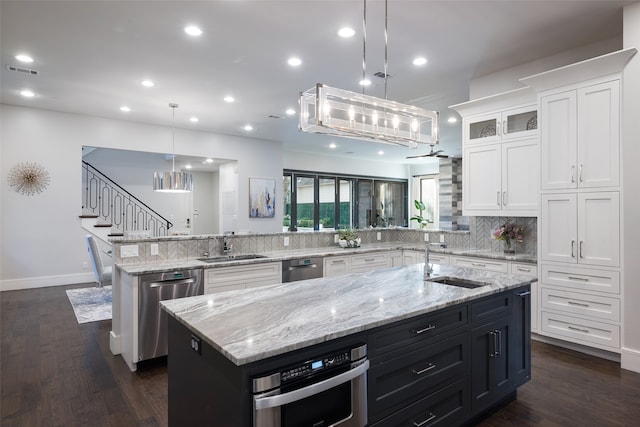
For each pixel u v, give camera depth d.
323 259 4.24
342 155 10.62
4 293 5.62
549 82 3.46
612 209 3.10
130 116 6.38
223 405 1.44
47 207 6.06
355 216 11.23
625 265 3.03
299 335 1.50
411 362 1.89
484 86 4.50
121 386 2.78
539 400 2.57
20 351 3.46
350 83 4.77
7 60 4.01
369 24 3.26
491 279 2.65
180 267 3.19
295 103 5.59
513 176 3.99
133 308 2.97
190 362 1.71
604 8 3.02
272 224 8.56
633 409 2.44
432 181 12.12
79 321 4.34
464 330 2.17
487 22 3.24
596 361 3.21
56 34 3.43
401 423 1.85
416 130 2.66
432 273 2.89
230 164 8.39
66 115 6.14
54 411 2.44
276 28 3.33
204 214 10.05
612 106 3.09
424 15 3.10
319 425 1.49
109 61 4.04
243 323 1.67
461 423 2.16
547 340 3.63
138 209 8.74
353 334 1.63
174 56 3.92
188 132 7.35
